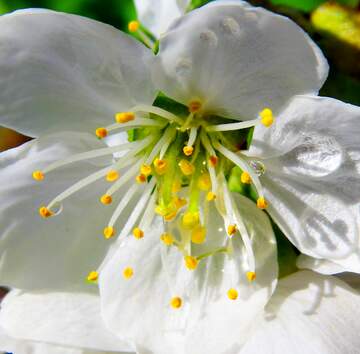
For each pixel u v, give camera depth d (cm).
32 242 11
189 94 11
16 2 13
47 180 11
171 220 11
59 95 10
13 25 10
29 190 11
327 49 11
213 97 11
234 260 11
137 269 11
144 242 11
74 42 10
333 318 10
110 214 11
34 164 11
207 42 10
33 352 11
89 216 11
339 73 11
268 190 11
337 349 10
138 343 11
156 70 10
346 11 11
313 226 11
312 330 10
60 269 11
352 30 11
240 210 11
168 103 11
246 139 11
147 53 10
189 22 10
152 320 11
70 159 11
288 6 12
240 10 10
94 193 11
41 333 11
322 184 11
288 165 11
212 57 10
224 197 11
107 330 11
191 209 11
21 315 11
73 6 13
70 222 11
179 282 11
